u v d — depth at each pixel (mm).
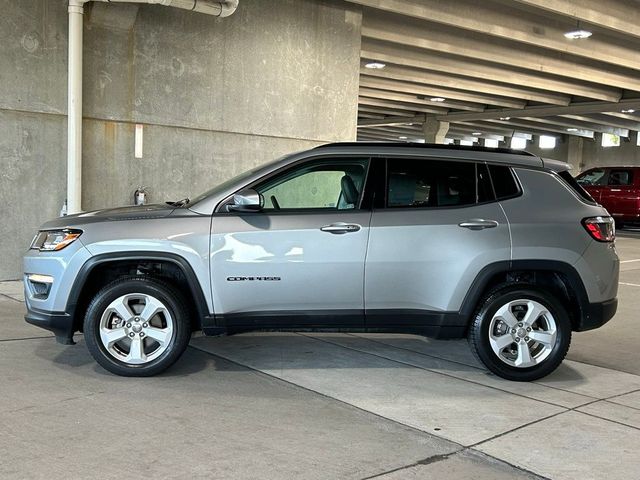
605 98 24297
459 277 5156
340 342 6508
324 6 11969
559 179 5441
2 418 4156
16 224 9086
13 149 8953
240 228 5109
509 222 5223
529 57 18219
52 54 9133
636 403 4824
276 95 11414
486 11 14141
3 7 8672
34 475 3371
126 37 9625
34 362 5434
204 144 10602
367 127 37562
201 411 4418
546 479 3537
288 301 5148
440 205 5285
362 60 18328
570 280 5254
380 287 5156
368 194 5258
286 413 4434
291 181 5691
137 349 5117
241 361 5707
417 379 5312
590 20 13648
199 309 5113
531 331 5266
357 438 4031
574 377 5488
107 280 5395
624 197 20625
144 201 9875
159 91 10031
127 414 4309
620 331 7305
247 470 3525
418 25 15492
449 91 24266
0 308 7496
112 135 9641
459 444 3979
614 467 3693
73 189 9000
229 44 10719
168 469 3502
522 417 4469
